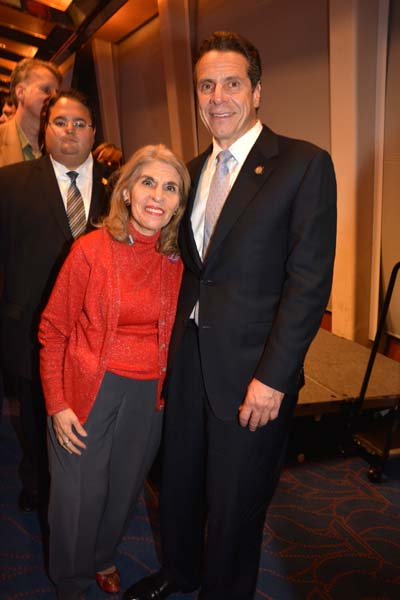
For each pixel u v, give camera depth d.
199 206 1.34
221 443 1.27
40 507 2.04
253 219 1.16
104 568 1.63
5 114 2.68
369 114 3.28
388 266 3.48
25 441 1.94
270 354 1.12
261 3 4.14
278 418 1.26
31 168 1.73
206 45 1.22
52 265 1.68
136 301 1.29
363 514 2.06
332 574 1.73
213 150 1.35
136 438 1.42
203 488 1.46
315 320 1.12
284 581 1.70
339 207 3.54
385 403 2.52
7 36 7.16
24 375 1.76
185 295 1.34
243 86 1.21
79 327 1.33
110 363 1.31
